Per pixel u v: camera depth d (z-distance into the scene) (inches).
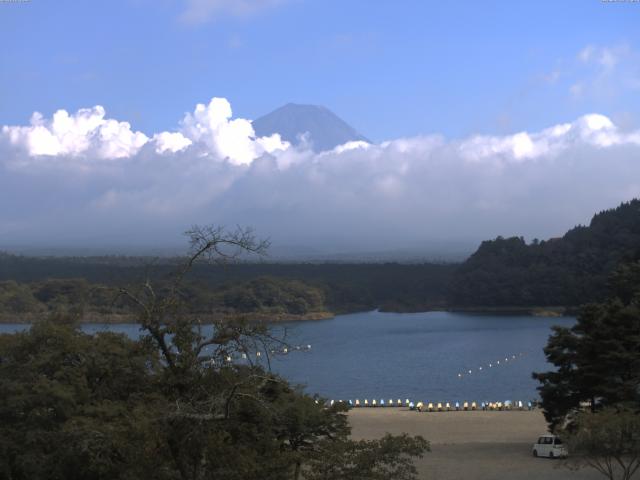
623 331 2444.6
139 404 1112.2
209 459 978.1
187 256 1019.9
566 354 2517.2
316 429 1643.7
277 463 1042.1
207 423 959.6
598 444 1627.7
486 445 2719.0
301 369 6496.1
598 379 2459.4
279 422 1423.5
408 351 7662.4
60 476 1350.9
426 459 2313.0
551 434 2554.1
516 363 6727.4
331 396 5137.8
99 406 1408.7
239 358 1029.8
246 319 1016.2
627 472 1696.6
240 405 1006.4
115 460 1131.3
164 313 1001.5
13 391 1473.9
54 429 1419.8
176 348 1043.9
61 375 1539.1
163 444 952.3
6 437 1424.7
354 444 1184.2
